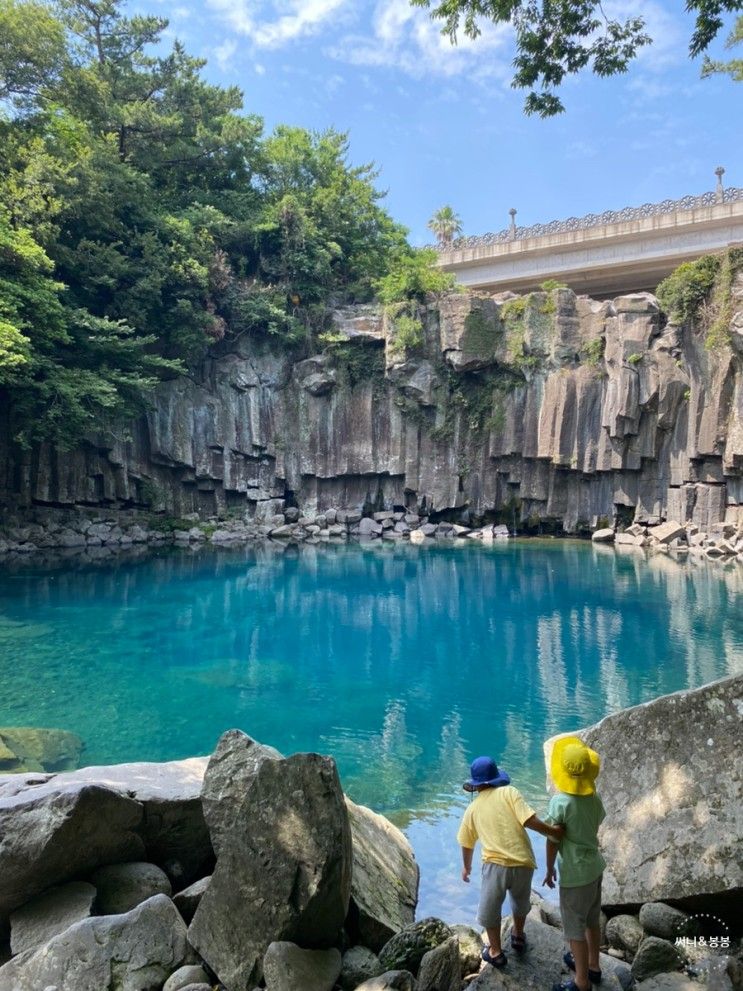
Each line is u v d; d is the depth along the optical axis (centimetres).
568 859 371
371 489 3891
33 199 2739
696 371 3169
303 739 988
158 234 3416
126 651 1450
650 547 3147
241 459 3791
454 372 3719
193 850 532
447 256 4297
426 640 1552
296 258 3841
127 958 411
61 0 3444
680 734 459
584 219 3922
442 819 759
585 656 1399
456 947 404
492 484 3738
